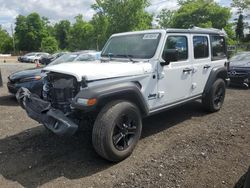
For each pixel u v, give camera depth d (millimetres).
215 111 6801
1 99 8906
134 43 5367
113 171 4016
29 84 7363
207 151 4520
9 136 5426
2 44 84562
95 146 4090
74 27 56844
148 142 4996
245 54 12078
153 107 5043
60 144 4996
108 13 39438
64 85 4258
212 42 6578
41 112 4363
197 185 3561
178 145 4809
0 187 3689
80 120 4441
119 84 4262
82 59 8711
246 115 6512
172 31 5324
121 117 4215
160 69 5043
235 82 10695
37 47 83312
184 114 6660
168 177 3771
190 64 5812
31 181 3822
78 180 3811
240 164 4059
